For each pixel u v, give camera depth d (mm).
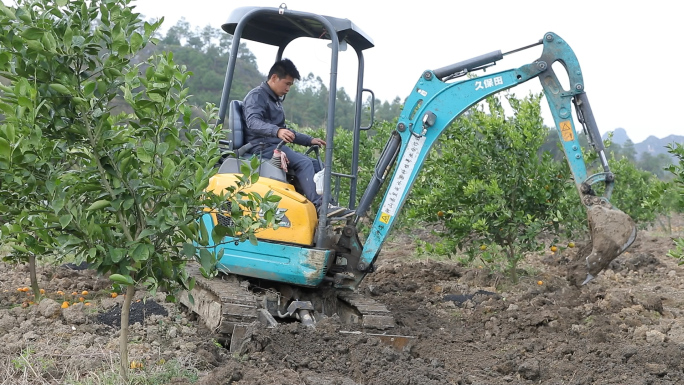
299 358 5797
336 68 6938
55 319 6703
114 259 4395
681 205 6621
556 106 7094
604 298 8492
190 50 40344
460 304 8633
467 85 7219
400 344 6422
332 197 8008
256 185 6918
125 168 4418
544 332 7289
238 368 5207
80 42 4230
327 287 7496
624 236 6730
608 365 6023
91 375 4992
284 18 7406
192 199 4469
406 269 10711
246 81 39750
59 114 4344
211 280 7066
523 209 9250
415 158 7301
